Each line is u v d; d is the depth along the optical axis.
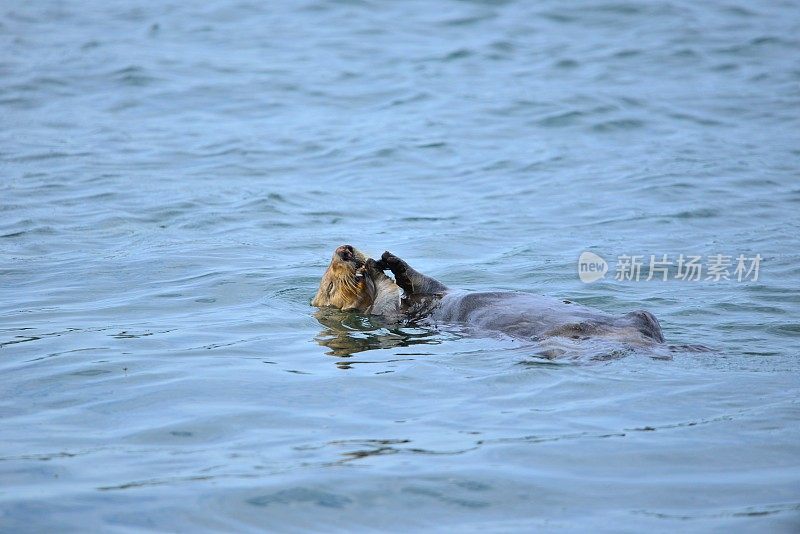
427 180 28.27
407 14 51.69
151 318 16.42
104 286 18.50
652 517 9.02
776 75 39.12
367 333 15.64
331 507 9.32
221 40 47.41
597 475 9.87
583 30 47.47
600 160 29.72
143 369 13.48
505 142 32.12
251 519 9.11
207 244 21.80
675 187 26.38
